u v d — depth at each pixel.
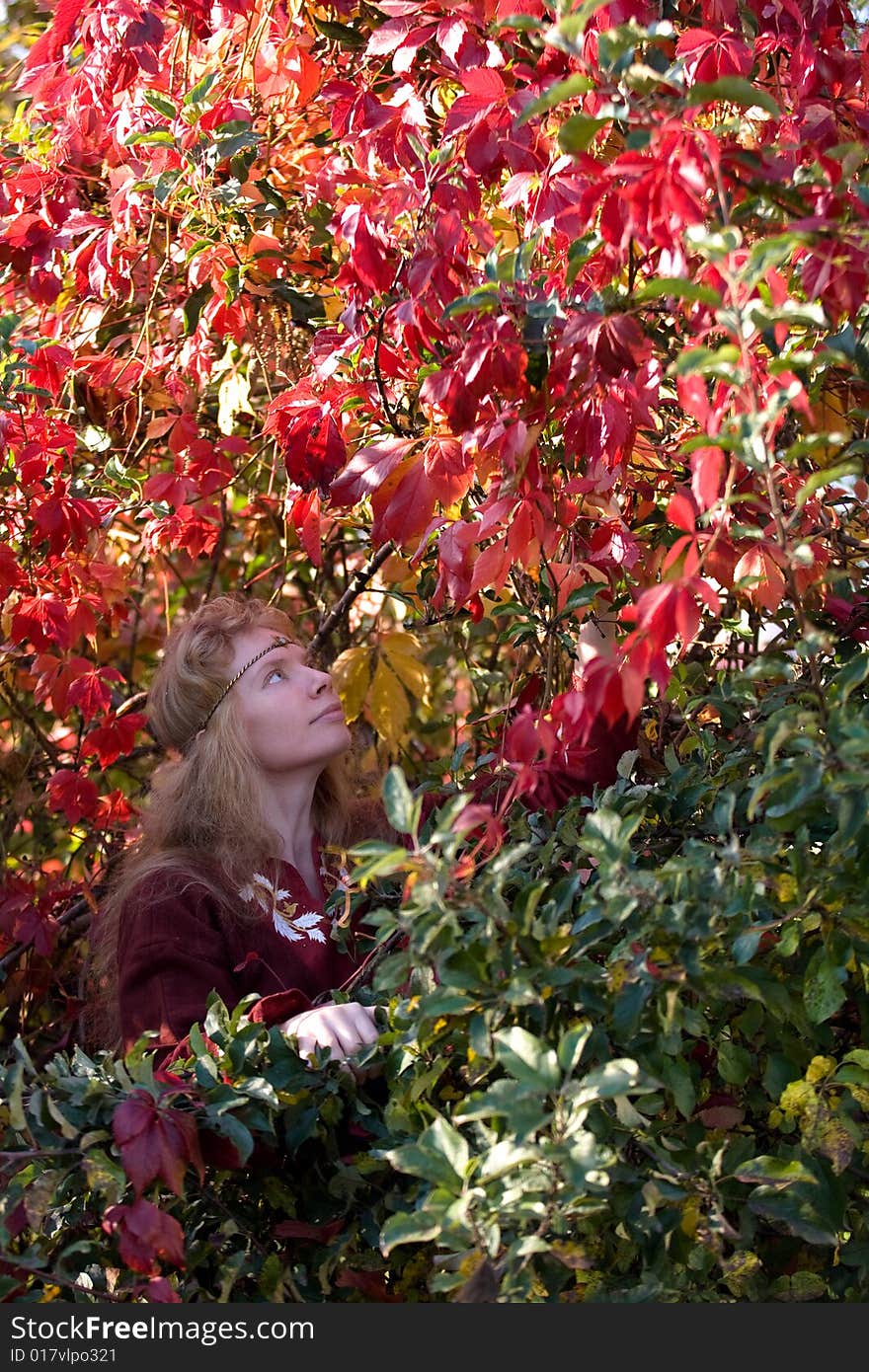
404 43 1.35
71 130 1.83
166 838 1.79
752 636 1.49
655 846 1.27
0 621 1.95
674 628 0.91
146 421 2.23
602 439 1.18
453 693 2.35
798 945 1.04
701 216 0.95
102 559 2.06
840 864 0.98
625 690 0.89
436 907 0.95
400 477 1.32
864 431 1.34
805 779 0.91
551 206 1.25
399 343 1.42
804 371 1.09
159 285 2.06
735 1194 1.06
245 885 1.69
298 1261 1.24
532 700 1.50
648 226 0.99
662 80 0.95
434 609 1.64
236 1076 1.18
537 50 1.29
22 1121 1.08
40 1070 2.02
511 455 1.14
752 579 1.11
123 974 1.58
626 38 0.95
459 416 1.14
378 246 1.35
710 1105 1.18
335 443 1.50
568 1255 0.93
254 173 1.83
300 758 1.79
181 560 2.49
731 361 0.87
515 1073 0.93
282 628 1.88
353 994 1.41
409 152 1.38
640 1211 1.03
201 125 1.66
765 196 0.99
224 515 2.20
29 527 1.93
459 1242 0.94
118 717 1.98
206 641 1.82
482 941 0.98
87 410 2.11
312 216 1.85
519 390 1.13
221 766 1.76
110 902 1.86
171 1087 1.12
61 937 2.22
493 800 1.50
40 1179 1.08
